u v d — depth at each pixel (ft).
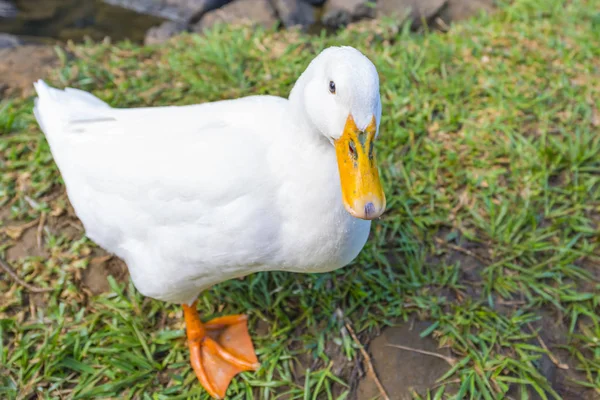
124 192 2.19
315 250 2.08
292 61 3.66
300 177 1.98
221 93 3.43
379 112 1.79
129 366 2.43
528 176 3.05
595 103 3.44
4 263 2.70
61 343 2.48
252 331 2.59
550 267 2.76
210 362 2.48
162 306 2.63
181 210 2.09
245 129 2.10
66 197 2.94
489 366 2.44
